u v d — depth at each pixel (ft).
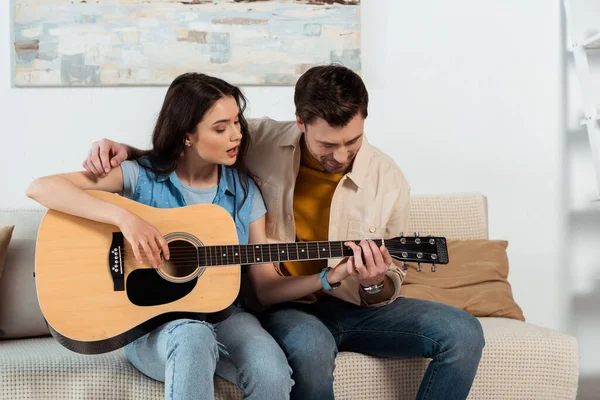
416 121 10.21
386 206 6.83
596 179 10.24
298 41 9.83
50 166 9.46
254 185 6.85
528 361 7.04
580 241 10.56
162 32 9.57
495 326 7.52
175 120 6.30
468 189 10.35
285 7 9.80
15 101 9.38
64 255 5.89
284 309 6.67
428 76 10.23
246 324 6.16
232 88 6.47
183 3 9.59
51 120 9.45
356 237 6.79
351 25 9.94
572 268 10.55
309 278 6.48
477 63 10.33
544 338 7.14
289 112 9.90
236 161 6.75
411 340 6.48
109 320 5.83
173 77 9.59
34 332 7.54
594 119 10.05
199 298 6.03
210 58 9.67
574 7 10.28
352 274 6.21
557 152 10.52
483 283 8.51
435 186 10.27
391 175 6.95
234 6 9.70
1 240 7.50
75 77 9.43
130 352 6.20
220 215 6.28
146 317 5.88
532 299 10.49
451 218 8.93
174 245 6.08
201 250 6.09
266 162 6.89
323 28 9.88
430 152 10.25
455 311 6.54
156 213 6.16
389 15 10.12
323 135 6.13
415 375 6.85
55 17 9.39
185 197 6.52
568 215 10.55
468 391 6.35
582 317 10.57
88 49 9.46
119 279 5.90
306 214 6.86
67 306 5.80
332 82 6.03
